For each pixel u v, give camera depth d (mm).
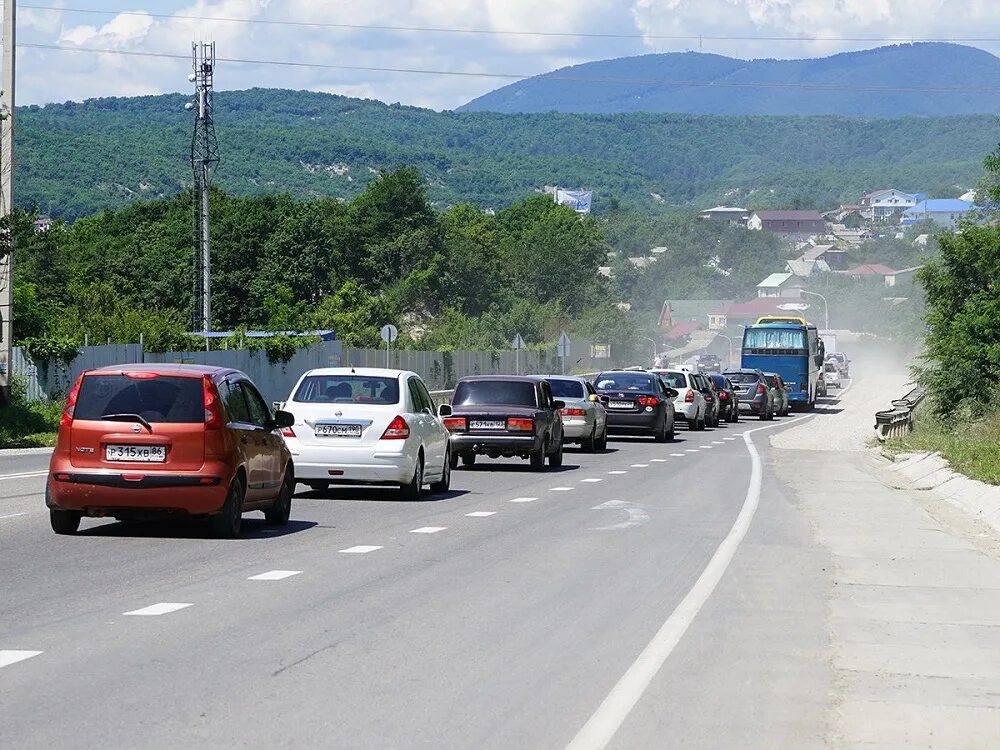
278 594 20734
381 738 12641
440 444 39094
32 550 25312
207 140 105188
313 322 155250
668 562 25078
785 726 13266
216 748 12211
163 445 26922
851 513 34844
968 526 33594
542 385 50719
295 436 36062
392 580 22359
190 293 158250
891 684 15195
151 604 19625
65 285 151000
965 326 74062
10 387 64625
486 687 14750
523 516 32969
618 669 15727
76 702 13797
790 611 19922
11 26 62219
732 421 99750
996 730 13250
